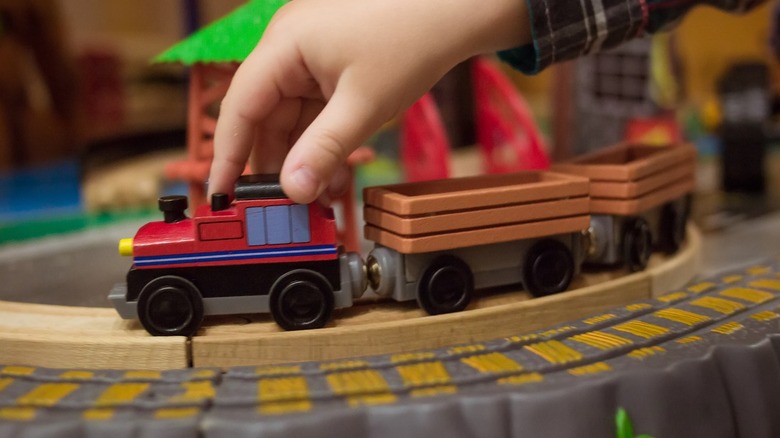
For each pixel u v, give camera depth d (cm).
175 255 33
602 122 72
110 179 72
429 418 28
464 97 85
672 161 41
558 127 75
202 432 28
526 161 56
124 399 29
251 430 28
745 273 41
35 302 40
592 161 43
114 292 34
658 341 33
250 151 35
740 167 65
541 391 29
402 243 34
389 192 35
